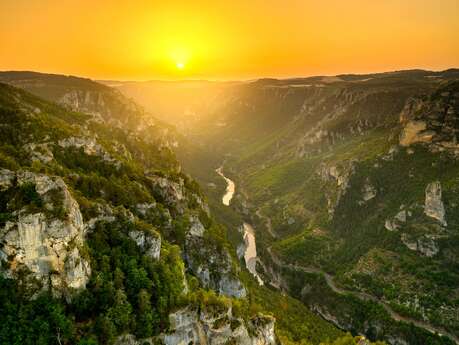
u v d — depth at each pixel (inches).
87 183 5014.8
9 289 3324.3
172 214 6382.9
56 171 4854.8
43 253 3459.6
